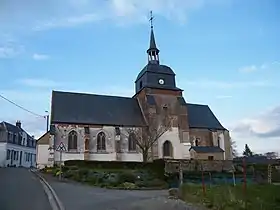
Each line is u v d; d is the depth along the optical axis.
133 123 38.69
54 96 38.75
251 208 9.50
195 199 11.96
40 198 12.03
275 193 10.62
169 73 42.53
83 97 40.34
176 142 39.62
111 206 10.75
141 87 42.59
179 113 40.94
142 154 37.16
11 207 9.86
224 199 10.45
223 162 31.52
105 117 38.44
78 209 10.05
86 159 35.03
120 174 23.08
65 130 35.44
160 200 12.49
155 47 43.91
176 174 27.06
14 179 19.67
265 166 27.69
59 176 22.72
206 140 42.38
